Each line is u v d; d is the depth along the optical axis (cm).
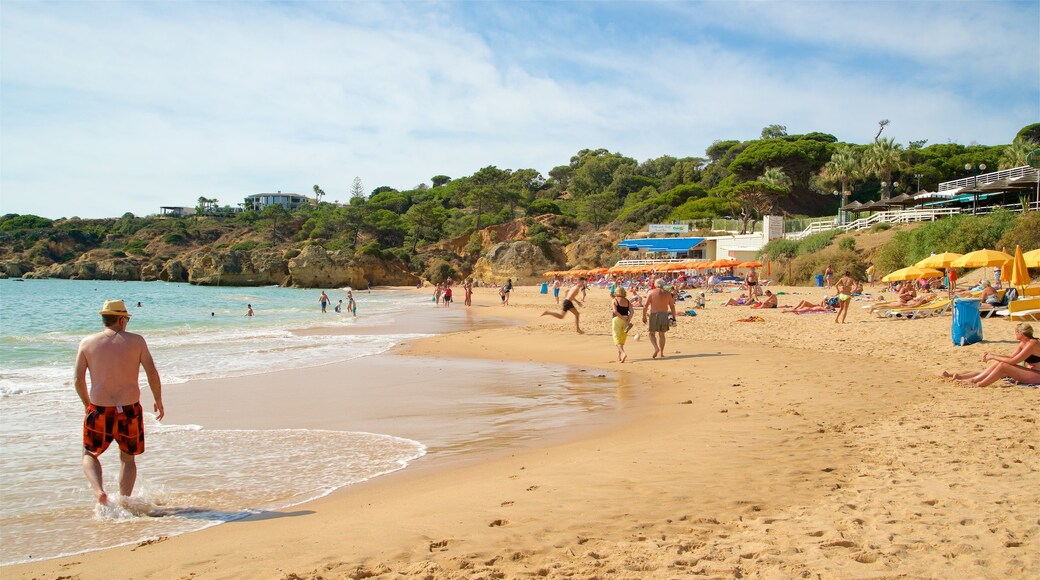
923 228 3862
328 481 603
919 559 351
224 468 649
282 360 1586
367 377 1291
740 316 2350
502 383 1193
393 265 9525
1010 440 603
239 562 391
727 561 360
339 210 11512
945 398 838
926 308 1961
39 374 1412
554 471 582
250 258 9619
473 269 9656
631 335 1848
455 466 648
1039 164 5612
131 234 12175
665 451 632
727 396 943
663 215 9231
